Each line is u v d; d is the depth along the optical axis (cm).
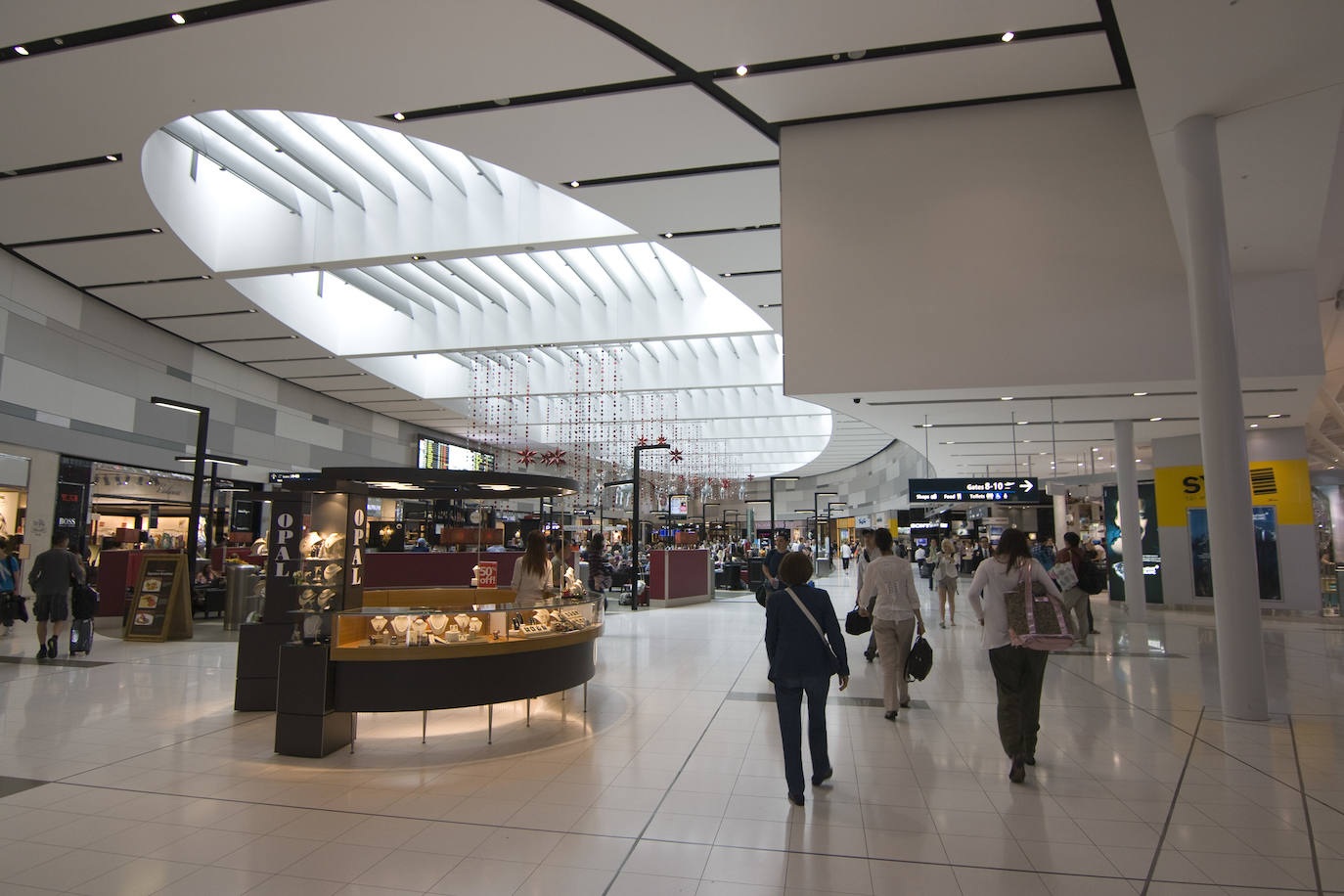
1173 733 580
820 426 3150
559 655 616
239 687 652
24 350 1282
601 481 3147
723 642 1100
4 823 398
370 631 553
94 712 647
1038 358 808
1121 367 792
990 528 2316
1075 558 1048
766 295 1356
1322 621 1363
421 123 837
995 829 390
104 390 1466
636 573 1620
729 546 2725
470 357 2220
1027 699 482
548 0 645
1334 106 601
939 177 838
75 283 1356
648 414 2698
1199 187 627
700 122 834
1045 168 822
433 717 634
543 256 1449
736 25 677
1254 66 556
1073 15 663
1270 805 425
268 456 2003
